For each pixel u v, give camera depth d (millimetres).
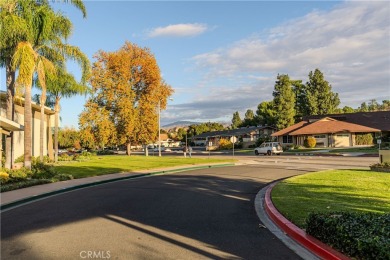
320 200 10281
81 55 24531
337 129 53688
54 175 19219
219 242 6801
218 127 132000
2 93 27406
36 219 9273
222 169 25172
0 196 13078
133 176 20812
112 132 45438
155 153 69250
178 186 15859
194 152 68562
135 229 7910
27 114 19484
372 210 8609
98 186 16766
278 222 8234
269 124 80500
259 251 6219
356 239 5160
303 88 85188
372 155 36469
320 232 6324
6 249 6500
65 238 7211
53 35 22734
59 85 30250
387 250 4637
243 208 10438
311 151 48125
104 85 45875
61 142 91500
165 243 6750
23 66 19172
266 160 34906
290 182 14922
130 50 47656
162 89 48250
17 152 30812
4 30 19125
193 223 8453
